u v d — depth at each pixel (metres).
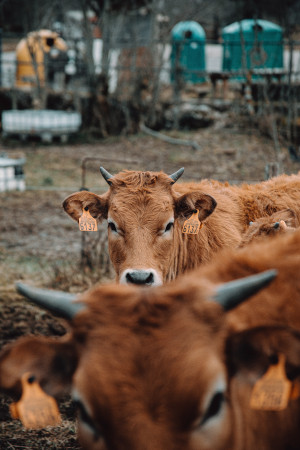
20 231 11.27
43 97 21.84
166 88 23.67
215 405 2.23
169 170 15.35
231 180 13.76
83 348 2.31
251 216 6.00
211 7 28.11
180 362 2.20
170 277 5.52
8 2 27.44
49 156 18.06
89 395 2.23
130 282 4.99
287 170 13.90
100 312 2.35
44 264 9.36
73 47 24.17
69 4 27.36
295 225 5.43
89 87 21.72
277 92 19.75
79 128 21.56
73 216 5.52
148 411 2.17
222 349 2.31
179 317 2.30
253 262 2.81
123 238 5.24
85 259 8.99
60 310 2.42
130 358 2.22
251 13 22.30
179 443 2.17
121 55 25.67
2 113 21.33
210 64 29.02
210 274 2.76
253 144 17.61
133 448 2.16
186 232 5.40
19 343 2.32
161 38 23.66
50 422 2.42
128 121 21.00
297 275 2.75
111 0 22.62
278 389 2.30
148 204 5.22
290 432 2.70
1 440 4.71
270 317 2.64
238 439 2.37
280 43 19.09
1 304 7.64
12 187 14.50
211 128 20.34
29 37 24.17
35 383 2.37
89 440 2.36
